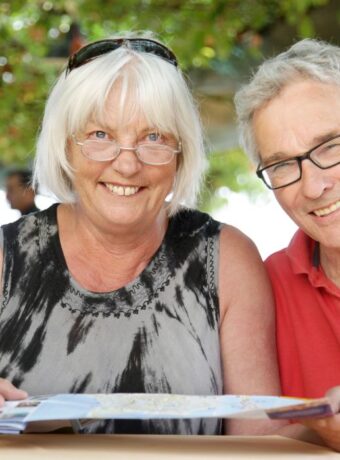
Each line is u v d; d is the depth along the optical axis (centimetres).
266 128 236
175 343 243
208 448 183
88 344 243
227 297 250
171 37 571
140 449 182
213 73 588
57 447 183
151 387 240
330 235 235
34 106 660
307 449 182
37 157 256
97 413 173
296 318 253
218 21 557
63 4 610
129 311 246
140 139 238
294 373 253
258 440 192
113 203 240
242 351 244
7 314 249
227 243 256
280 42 555
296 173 233
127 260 250
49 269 251
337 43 507
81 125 237
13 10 610
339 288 247
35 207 740
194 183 253
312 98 230
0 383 202
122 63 235
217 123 604
